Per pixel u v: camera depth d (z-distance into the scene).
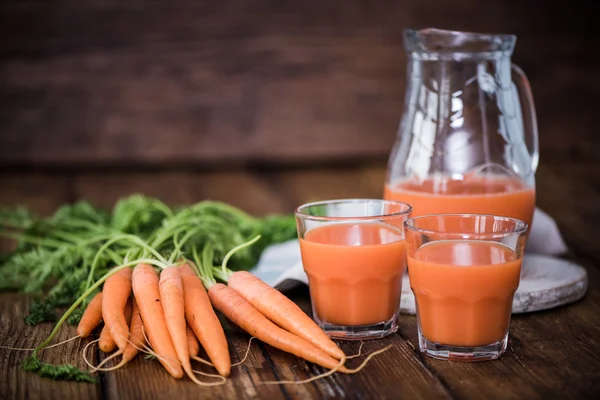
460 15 2.12
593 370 0.80
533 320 0.91
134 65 2.09
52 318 0.93
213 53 2.10
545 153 2.17
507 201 0.94
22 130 2.10
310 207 0.88
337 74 2.12
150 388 0.78
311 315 0.93
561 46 2.14
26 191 1.78
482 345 0.81
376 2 2.10
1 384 0.79
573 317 0.92
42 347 0.84
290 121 2.14
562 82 2.16
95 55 2.08
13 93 2.08
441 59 0.95
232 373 0.81
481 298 0.80
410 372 0.80
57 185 1.85
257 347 0.85
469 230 0.83
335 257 0.85
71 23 2.07
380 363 0.82
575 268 1.00
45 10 2.06
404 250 0.86
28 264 1.03
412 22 2.11
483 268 0.79
